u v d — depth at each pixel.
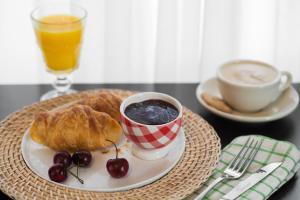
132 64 1.28
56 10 1.06
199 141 0.86
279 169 0.81
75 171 0.81
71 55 1.01
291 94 0.99
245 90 0.93
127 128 0.81
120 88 1.05
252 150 0.84
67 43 0.99
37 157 0.83
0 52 1.28
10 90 1.03
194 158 0.83
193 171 0.80
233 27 1.22
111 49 1.23
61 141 0.84
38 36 0.99
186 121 0.90
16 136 0.87
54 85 1.04
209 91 1.02
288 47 1.29
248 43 1.29
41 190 0.76
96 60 1.27
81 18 1.00
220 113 0.93
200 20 1.23
